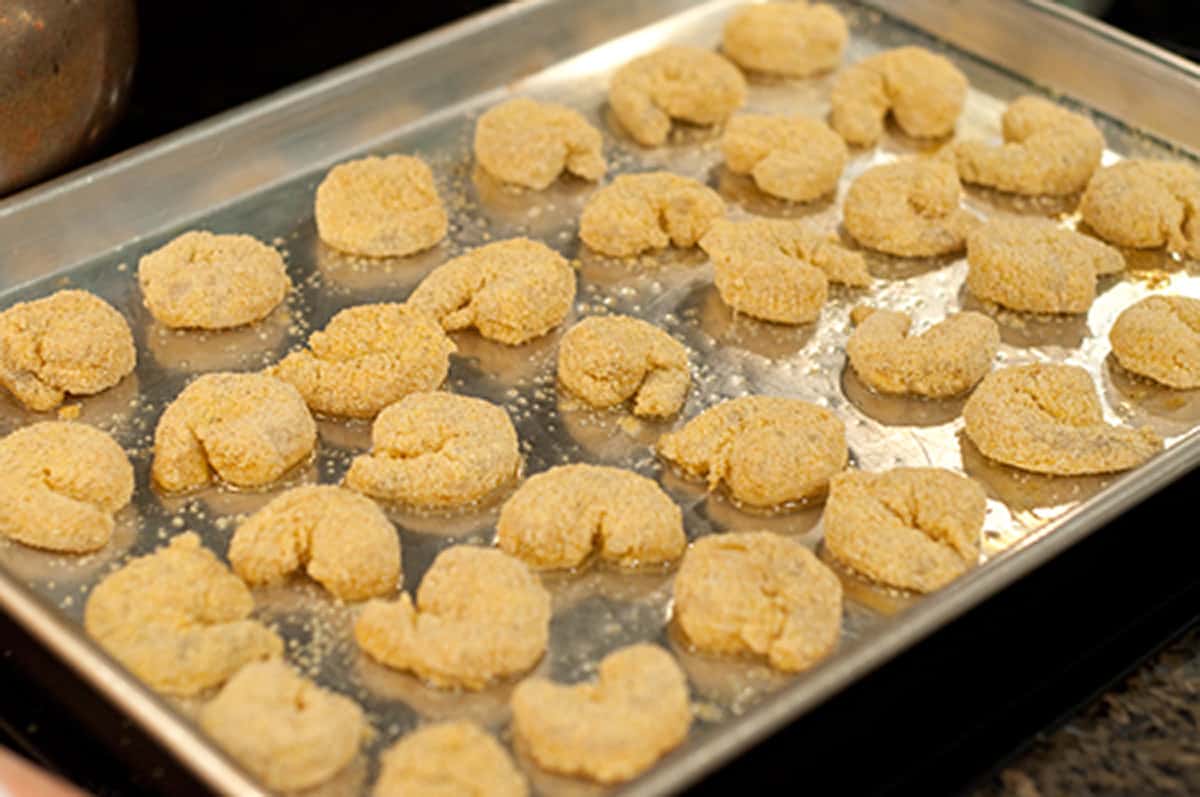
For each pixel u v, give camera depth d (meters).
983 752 0.71
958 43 1.01
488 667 0.72
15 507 0.76
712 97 0.96
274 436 0.79
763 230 0.88
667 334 0.85
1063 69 0.98
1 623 0.72
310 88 0.92
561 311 0.85
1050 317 0.87
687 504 0.79
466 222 0.90
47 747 0.70
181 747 0.67
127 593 0.73
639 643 0.74
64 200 0.87
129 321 0.85
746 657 0.73
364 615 0.73
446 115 0.96
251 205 0.90
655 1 1.01
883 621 0.75
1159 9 1.06
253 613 0.74
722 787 0.69
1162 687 0.73
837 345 0.85
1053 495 0.80
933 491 0.77
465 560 0.74
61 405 0.82
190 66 1.00
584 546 0.76
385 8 1.04
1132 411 0.83
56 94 0.86
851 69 0.97
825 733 0.70
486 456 0.78
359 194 0.89
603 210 0.88
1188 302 0.85
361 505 0.76
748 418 0.80
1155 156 0.95
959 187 0.91
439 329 0.83
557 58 0.99
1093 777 0.71
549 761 0.69
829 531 0.77
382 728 0.71
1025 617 0.75
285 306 0.86
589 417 0.82
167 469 0.78
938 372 0.83
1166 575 0.76
